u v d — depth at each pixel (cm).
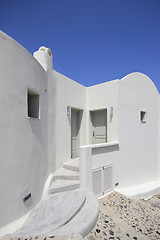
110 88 687
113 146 618
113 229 340
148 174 836
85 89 793
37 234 264
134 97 750
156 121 917
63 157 628
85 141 793
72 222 313
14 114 322
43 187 446
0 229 279
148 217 458
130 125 718
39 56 521
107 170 582
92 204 399
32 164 384
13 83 321
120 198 552
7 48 309
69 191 459
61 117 621
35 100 445
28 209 349
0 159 288
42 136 457
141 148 787
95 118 803
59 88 611
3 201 290
